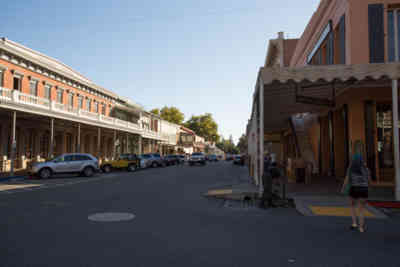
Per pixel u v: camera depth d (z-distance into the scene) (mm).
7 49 22578
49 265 4539
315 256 5078
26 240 5844
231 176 23812
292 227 7230
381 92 11938
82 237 6098
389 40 12062
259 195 11453
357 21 11938
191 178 21844
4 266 4480
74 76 31078
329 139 16516
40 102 23141
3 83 22938
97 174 26000
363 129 11930
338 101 13891
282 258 4973
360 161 6945
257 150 15055
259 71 10609
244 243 5840
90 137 35719
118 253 5137
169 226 7207
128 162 29875
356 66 10141
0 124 23172
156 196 12438
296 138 20250
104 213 8625
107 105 39438
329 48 14750
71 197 11773
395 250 5422
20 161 25172
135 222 7551
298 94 12945
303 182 14828
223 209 9734
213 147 119438
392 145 12109
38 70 26469
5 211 8781
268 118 19203
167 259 4871
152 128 55812
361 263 4750
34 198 11422
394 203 9953
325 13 15508
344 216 8469
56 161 21391
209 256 5047
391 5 11938
